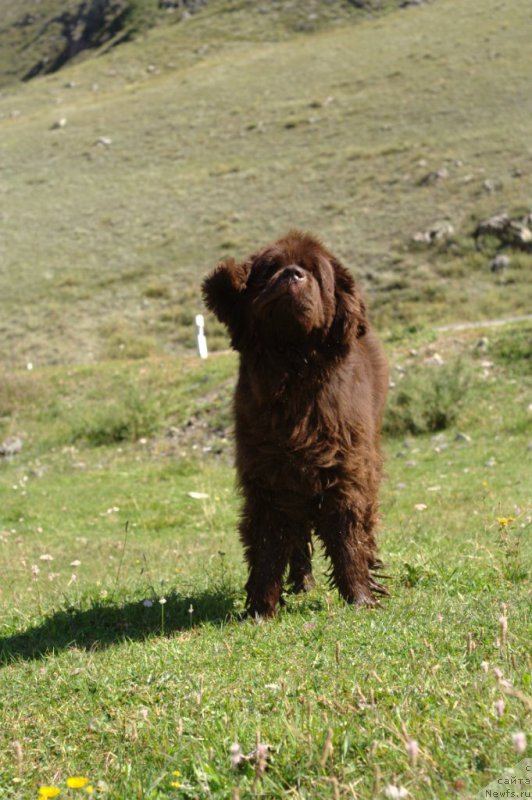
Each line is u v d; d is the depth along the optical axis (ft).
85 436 61.31
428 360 59.36
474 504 33.96
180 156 155.12
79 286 111.86
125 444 59.47
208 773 10.36
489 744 9.90
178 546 32.71
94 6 325.83
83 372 72.23
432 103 149.79
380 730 10.62
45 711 13.57
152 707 12.92
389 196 118.73
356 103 160.25
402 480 42.01
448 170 121.08
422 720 10.84
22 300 110.22
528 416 50.26
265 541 19.07
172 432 59.00
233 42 248.93
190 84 202.39
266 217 120.98
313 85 179.73
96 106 204.03
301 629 16.40
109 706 13.33
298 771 10.08
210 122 169.58
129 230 126.82
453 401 52.80
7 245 128.67
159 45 264.11
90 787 10.09
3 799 10.87
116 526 39.19
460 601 17.10
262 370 18.16
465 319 86.33
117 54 271.28
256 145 151.64
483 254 100.12
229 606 20.26
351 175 128.26
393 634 15.02
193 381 65.67
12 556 33.14
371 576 19.70
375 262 103.35
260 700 12.55
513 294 90.38
